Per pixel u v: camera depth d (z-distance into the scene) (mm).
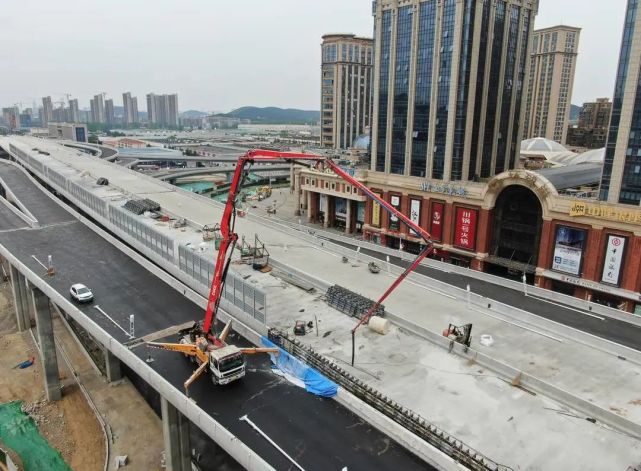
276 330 46312
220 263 40469
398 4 104250
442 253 92750
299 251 74812
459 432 33469
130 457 47562
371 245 84750
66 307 51656
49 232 82250
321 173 126750
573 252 72062
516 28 104250
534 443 32562
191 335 43188
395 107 109625
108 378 59750
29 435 51344
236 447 31031
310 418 34938
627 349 44906
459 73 95375
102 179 114500
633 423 33688
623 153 70812
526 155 137500
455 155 99188
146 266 65500
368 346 45031
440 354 43969
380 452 31531
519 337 48812
